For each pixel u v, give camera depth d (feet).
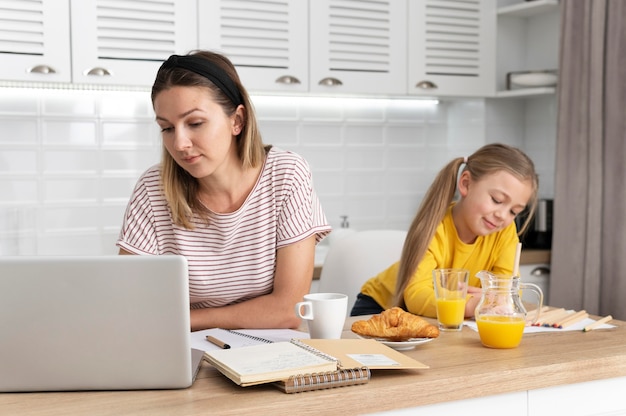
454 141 12.82
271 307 5.78
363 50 10.85
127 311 3.99
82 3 9.19
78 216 10.36
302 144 11.66
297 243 6.02
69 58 9.16
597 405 4.75
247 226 6.03
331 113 11.85
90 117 10.37
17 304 3.98
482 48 11.79
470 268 7.06
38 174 10.12
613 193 10.15
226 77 5.52
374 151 12.24
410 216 12.59
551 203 11.56
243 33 10.06
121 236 6.12
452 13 11.50
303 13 10.40
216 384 4.15
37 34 8.98
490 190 6.56
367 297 7.54
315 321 5.02
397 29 11.07
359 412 3.99
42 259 3.96
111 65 9.37
